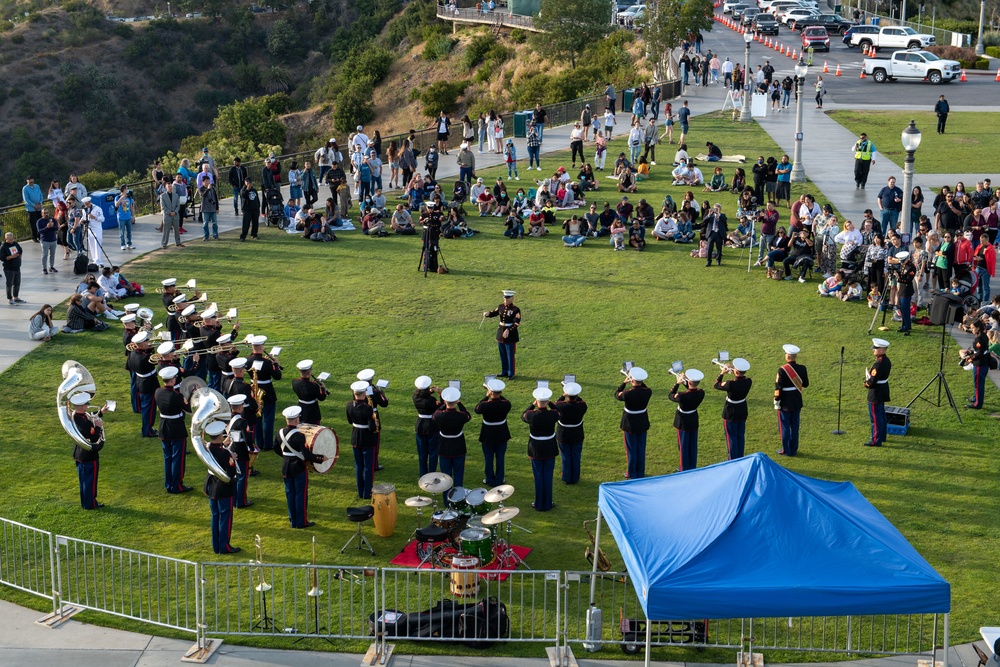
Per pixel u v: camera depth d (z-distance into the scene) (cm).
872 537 1234
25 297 2952
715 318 2744
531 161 4484
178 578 1551
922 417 2128
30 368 2417
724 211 3806
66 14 14675
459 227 3591
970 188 3959
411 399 2217
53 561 1465
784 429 1945
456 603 1414
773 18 9044
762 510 1256
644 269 3203
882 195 3297
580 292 2978
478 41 11225
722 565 1199
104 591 1452
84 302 2672
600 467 1909
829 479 1855
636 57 7981
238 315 2772
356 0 15450
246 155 7119
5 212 3594
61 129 13050
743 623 1447
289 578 1545
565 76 7444
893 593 1176
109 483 1867
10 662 1335
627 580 1534
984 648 1359
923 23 10044
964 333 2608
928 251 2741
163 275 3147
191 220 3831
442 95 10619
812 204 3284
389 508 1647
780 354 2475
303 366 1895
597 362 2428
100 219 3158
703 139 5034
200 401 1708
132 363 2048
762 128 5288
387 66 12269
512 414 2139
